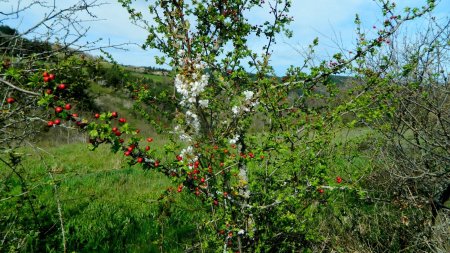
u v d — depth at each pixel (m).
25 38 3.48
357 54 4.35
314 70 4.07
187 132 3.53
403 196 4.71
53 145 13.24
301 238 4.21
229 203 3.78
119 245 5.20
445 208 4.32
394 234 4.20
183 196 6.07
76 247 5.07
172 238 5.39
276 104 3.84
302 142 3.81
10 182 6.05
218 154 3.65
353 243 4.26
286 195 3.68
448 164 4.64
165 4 4.86
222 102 3.96
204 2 5.09
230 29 4.94
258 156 3.36
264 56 3.90
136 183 8.36
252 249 3.98
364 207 5.25
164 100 4.76
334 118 3.87
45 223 5.25
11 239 4.51
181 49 4.34
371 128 5.01
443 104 4.59
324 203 4.21
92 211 6.26
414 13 4.37
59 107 2.53
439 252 3.52
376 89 4.30
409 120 4.91
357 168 5.34
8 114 3.12
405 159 4.79
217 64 4.30
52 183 3.40
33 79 2.54
